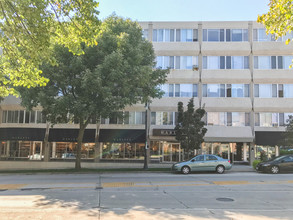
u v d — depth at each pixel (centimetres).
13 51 902
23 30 835
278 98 2677
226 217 663
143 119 2745
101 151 2753
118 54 1616
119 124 2709
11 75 971
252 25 2770
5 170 2197
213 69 2742
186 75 2730
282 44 2692
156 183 1297
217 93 2727
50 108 1766
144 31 2822
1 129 2739
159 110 2733
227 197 934
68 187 1174
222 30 2788
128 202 845
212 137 2631
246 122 2691
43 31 832
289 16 600
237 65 2745
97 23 859
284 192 1045
